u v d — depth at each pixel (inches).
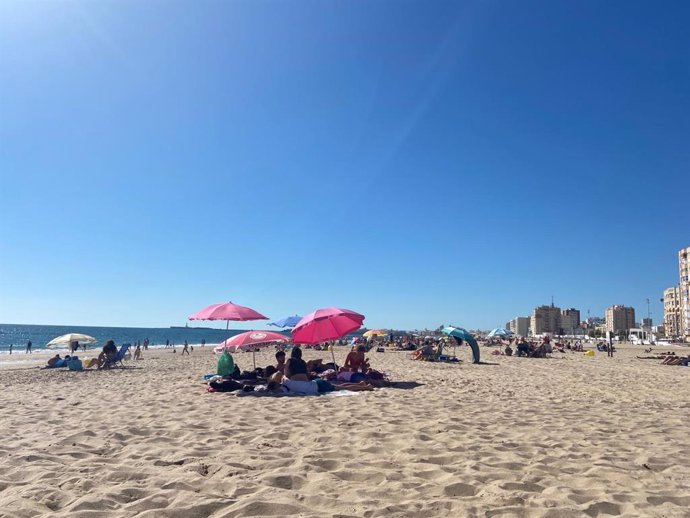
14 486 155.7
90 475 167.8
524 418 293.1
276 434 236.7
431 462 190.7
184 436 235.3
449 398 376.8
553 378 596.7
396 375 596.7
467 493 154.4
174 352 1603.1
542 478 169.5
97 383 534.6
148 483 158.2
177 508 134.0
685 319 4357.8
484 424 269.6
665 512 139.4
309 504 141.5
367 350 1364.4
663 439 237.8
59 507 139.3
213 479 163.0
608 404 366.3
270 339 439.2
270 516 130.3
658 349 2378.2
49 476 165.9
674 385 536.7
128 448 209.5
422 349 960.3
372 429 248.2
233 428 253.6
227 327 465.7
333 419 279.3
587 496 151.4
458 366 802.8
